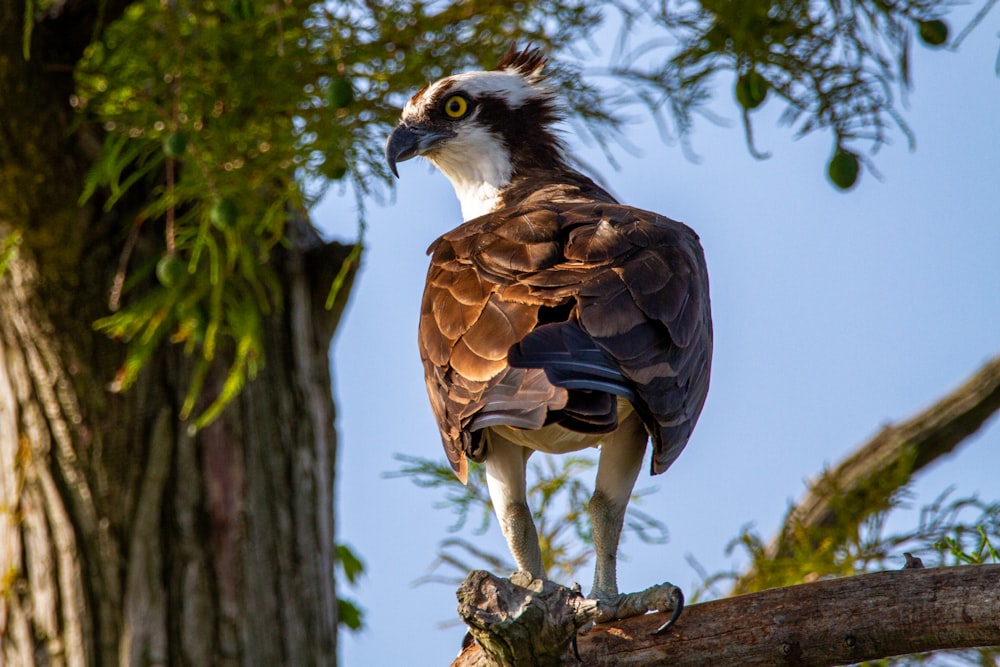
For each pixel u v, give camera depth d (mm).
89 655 10297
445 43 11406
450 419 7777
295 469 11070
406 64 11219
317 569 11016
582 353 7363
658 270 8078
